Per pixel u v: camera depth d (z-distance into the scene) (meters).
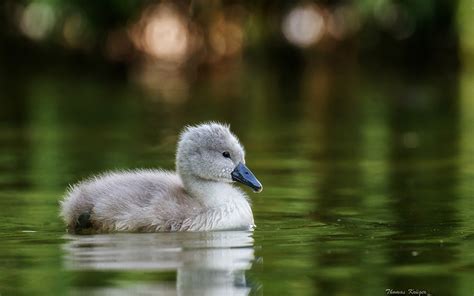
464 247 9.81
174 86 32.97
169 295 8.05
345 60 39.06
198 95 30.16
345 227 11.03
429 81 34.22
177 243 10.19
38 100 28.58
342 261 9.26
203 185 11.59
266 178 15.05
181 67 37.22
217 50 37.53
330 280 8.57
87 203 11.27
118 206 11.11
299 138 20.30
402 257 9.40
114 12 35.28
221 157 11.65
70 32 36.56
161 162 16.75
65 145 19.08
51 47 37.62
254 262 9.23
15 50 37.97
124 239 10.45
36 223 11.38
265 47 38.72
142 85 33.19
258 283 8.48
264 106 27.22
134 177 11.83
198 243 10.19
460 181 14.59
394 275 8.71
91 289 8.24
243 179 11.64
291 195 13.42
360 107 26.72
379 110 25.91
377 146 18.94
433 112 25.23
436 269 8.91
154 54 37.12
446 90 31.09
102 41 36.97
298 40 38.97
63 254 9.60
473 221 11.34
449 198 13.06
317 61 39.09
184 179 11.70
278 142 19.62
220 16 37.22
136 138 20.12
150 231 10.95
